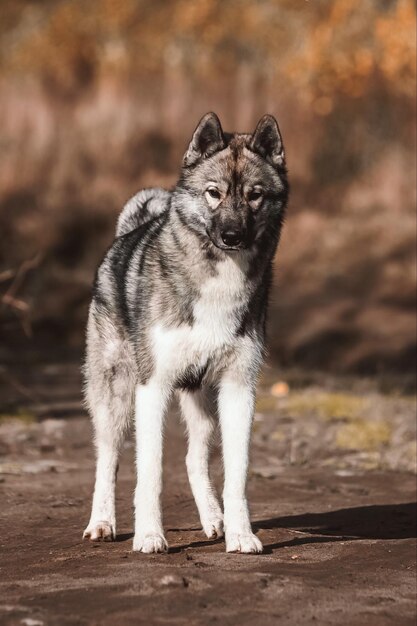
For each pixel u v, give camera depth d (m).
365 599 8.27
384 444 17.47
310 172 46.38
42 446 16.83
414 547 10.25
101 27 56.19
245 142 10.59
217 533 10.71
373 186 45.38
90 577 8.79
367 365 28.41
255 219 10.34
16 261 38.75
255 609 7.91
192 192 10.34
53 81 52.53
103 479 10.89
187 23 55.06
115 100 50.00
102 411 11.07
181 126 48.94
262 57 53.53
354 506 12.98
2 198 44.28
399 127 47.09
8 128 48.72
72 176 45.84
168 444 17.58
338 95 48.16
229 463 10.12
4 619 7.64
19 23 58.47
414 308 33.84
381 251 39.09
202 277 10.09
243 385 10.30
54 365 27.30
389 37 48.31
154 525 9.96
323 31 50.06
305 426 18.77
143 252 10.70
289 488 14.18
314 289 36.22
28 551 10.05
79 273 37.94
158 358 10.21
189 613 7.79
